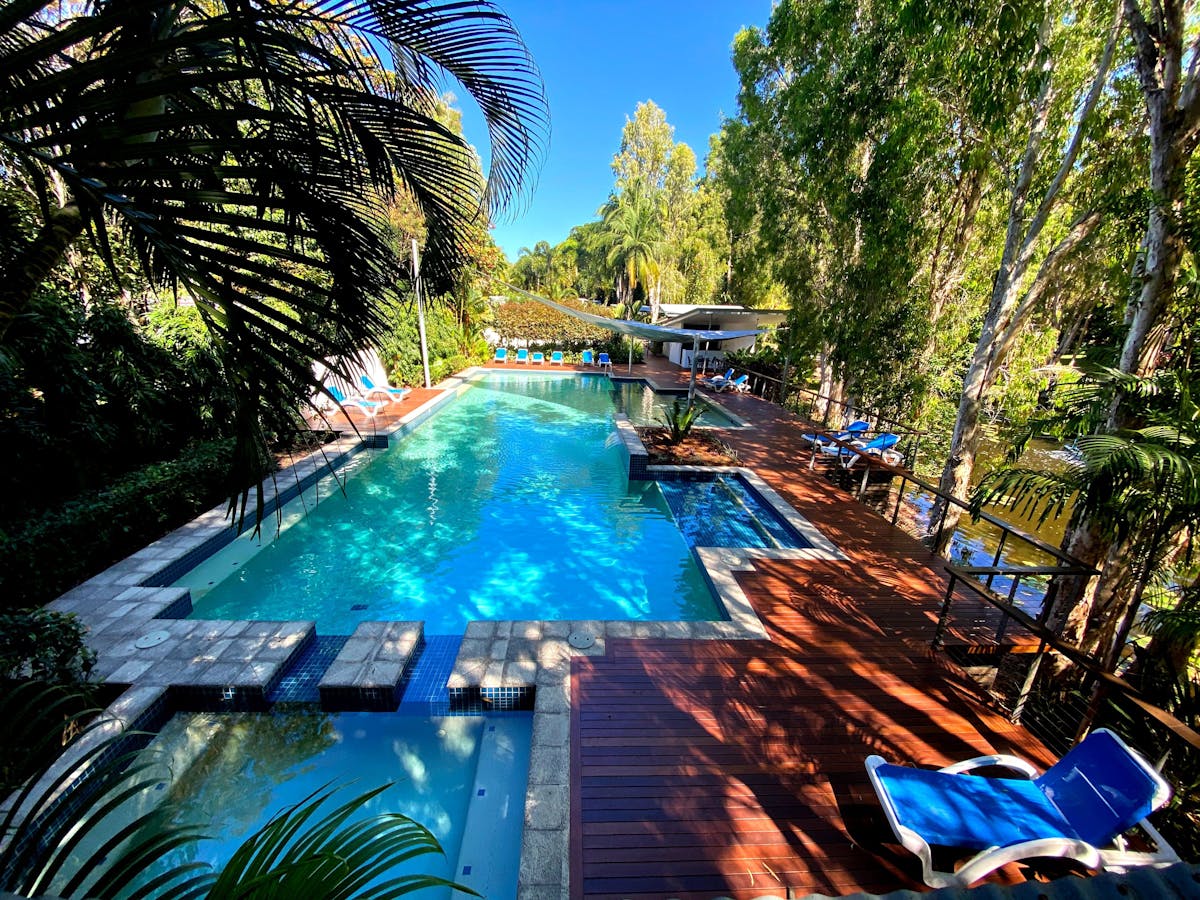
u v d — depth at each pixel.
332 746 3.58
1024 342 9.98
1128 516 3.13
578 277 43.81
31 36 1.42
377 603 5.50
